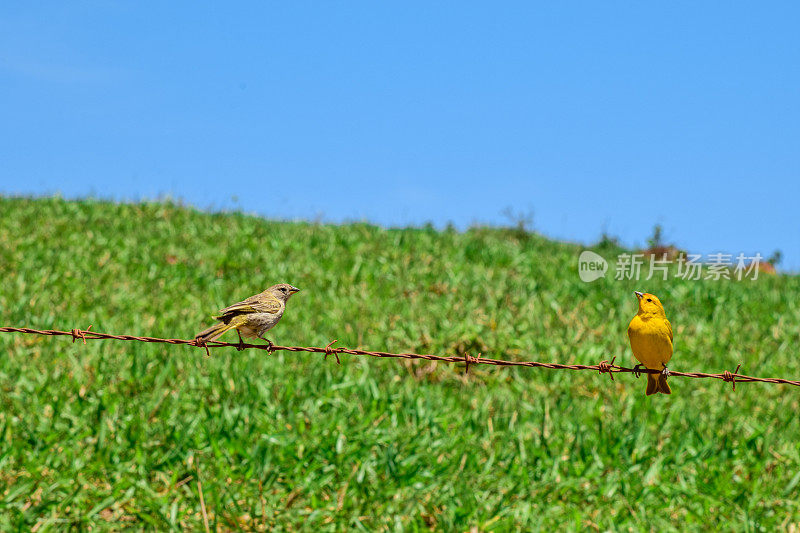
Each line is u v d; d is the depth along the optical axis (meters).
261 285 20.27
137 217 27.73
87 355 13.63
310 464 10.07
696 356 16.39
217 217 29.28
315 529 8.78
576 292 21.12
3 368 13.02
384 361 14.62
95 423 10.86
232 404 12.03
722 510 9.54
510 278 22.30
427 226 33.19
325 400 12.14
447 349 14.80
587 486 10.15
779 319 19.47
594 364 15.08
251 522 8.70
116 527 8.62
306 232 27.67
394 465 9.84
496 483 9.90
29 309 16.22
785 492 9.97
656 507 9.55
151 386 12.77
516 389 13.97
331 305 18.52
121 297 17.84
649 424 12.46
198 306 17.81
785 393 14.28
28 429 10.36
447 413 12.34
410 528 8.77
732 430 11.91
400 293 20.05
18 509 8.75
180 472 9.67
